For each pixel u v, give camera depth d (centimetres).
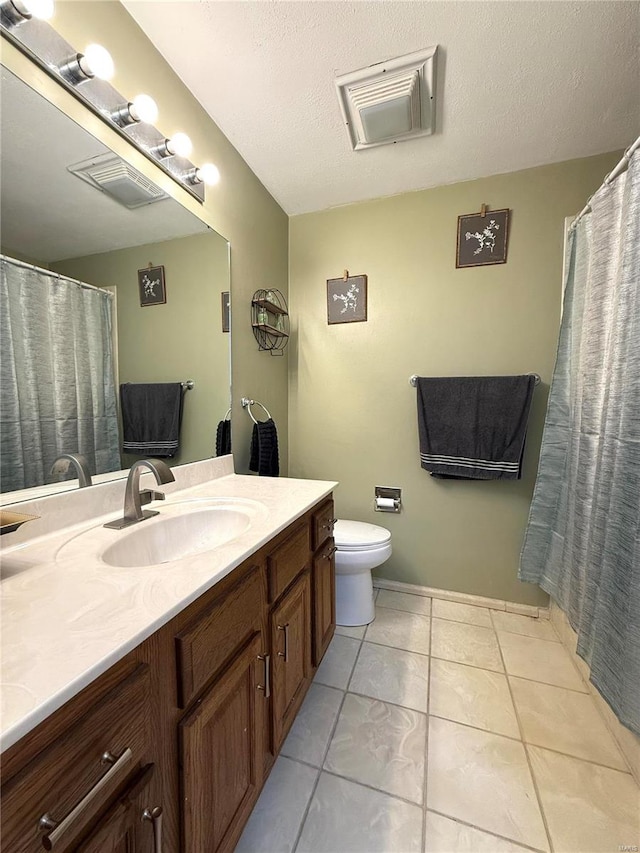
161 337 130
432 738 120
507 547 194
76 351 102
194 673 66
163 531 104
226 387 166
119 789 51
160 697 59
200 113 143
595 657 117
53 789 42
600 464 125
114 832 48
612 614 111
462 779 107
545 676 147
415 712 130
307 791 103
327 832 93
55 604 58
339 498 225
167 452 133
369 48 121
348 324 217
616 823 95
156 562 100
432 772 109
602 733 122
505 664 154
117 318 113
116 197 111
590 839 92
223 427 164
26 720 37
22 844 38
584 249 151
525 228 183
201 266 148
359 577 182
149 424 125
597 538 124
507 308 188
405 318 206
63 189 96
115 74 107
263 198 194
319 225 220
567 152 169
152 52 120
